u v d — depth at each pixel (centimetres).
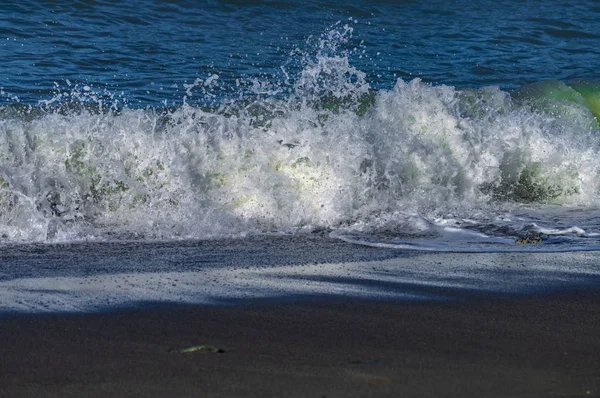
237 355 1257
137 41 4825
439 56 5062
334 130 2606
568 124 3070
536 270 1833
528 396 1104
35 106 2911
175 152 2472
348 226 2331
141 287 1658
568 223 2392
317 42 5181
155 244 2100
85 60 4278
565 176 2744
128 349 1282
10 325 1389
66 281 1706
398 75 4469
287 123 2592
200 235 2206
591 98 3559
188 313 1473
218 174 2455
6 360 1227
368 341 1331
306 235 2225
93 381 1150
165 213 2352
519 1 7431
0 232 2158
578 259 1948
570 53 5491
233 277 1748
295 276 1761
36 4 5416
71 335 1345
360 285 1684
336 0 6438
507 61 5066
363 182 2516
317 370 1194
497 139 2775
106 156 2442
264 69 4275
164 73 4078
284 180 2459
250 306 1521
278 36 5281
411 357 1256
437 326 1415
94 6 5562
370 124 2700
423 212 2483
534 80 4575
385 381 1151
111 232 2212
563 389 1130
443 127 2761
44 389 1121
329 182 2473
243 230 2267
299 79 3497
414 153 2609
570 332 1398
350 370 1195
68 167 2405
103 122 2536
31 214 2233
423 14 6519
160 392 1112
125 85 3797
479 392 1115
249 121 2673
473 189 2678
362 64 4659
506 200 2670
